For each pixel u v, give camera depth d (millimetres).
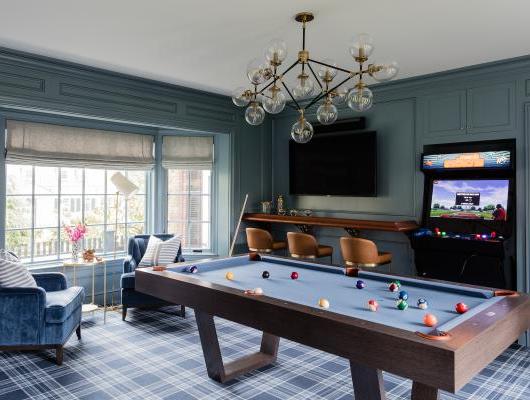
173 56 3811
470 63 3973
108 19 3006
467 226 4125
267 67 2656
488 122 4059
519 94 3881
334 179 5184
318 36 3297
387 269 4797
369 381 2143
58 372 3193
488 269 3877
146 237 5227
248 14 2908
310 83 2836
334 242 5301
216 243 5777
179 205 5832
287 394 2854
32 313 3299
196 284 2732
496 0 2672
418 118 4551
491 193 4031
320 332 2057
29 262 4777
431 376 1667
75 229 4520
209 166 5707
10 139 4500
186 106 5027
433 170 4344
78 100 4121
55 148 4812
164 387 2955
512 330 2088
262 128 5895
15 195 4668
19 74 3764
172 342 3852
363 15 2904
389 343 1794
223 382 3020
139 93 4586
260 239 5043
